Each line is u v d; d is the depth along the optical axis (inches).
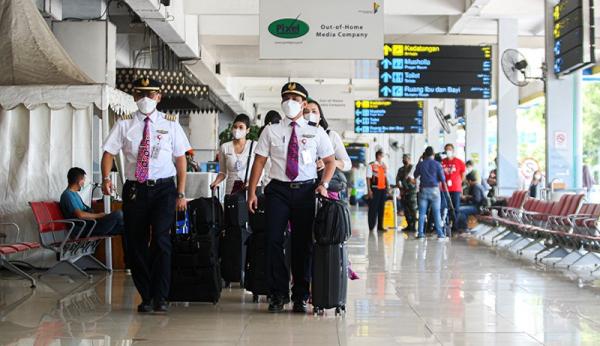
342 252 296.2
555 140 610.9
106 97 425.7
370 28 557.0
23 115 437.1
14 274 430.6
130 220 298.5
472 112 1087.0
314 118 311.3
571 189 609.9
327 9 557.0
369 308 315.0
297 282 303.3
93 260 442.0
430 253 569.0
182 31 691.4
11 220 435.5
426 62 782.5
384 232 827.4
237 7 688.4
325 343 246.4
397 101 1133.7
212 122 1175.6
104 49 577.3
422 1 709.3
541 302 332.8
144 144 296.5
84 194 450.0
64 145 439.8
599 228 502.6
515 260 515.5
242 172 368.8
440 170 724.0
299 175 296.0
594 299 341.1
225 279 337.7
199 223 311.0
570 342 249.1
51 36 435.8
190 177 484.7
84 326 273.3
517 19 761.6
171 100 724.0
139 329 267.7
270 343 246.1
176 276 309.6
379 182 844.0
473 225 794.8
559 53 593.3
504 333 263.4
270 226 298.2
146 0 555.2
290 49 555.5
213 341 248.7
